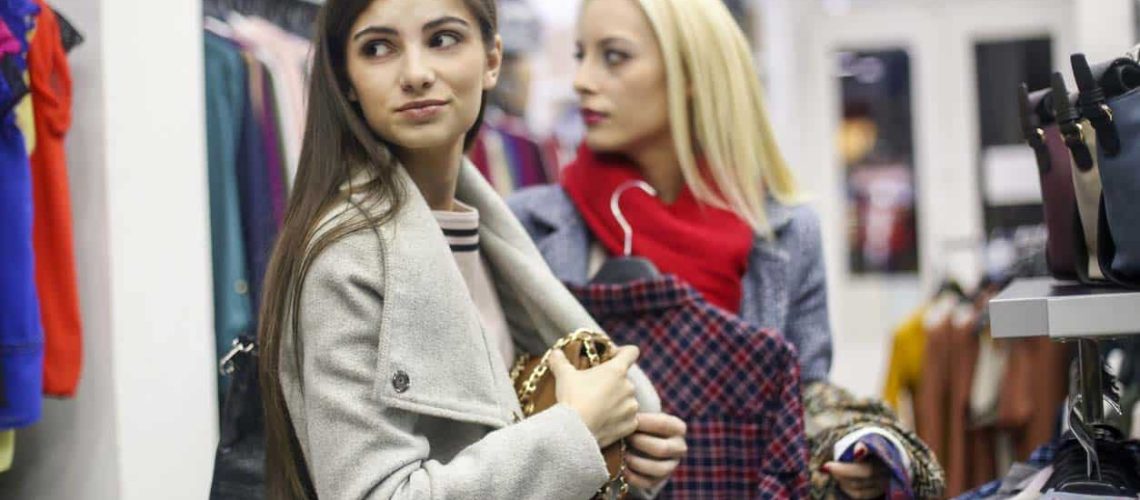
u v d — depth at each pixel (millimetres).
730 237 1951
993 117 6078
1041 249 3521
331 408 1231
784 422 1686
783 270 1992
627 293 1756
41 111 1892
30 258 1808
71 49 1993
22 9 1771
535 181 3486
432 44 1336
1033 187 6008
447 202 1461
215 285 2295
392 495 1199
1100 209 1160
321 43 1361
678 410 1728
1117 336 1104
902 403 4105
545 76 4363
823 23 6266
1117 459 1294
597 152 2051
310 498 1343
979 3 6047
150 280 2072
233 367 1416
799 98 6188
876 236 6254
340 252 1265
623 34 1994
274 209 2361
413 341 1261
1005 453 3854
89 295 2023
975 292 3928
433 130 1331
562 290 1512
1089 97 1115
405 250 1280
